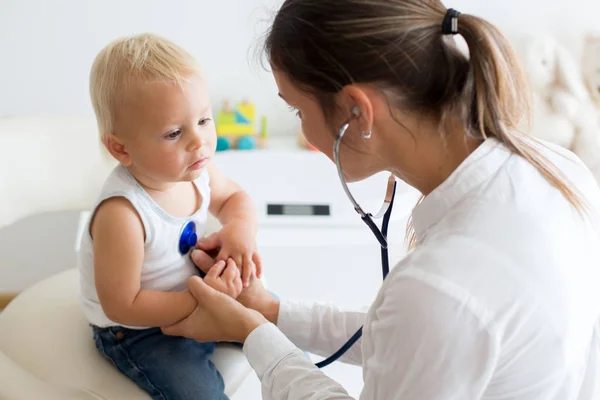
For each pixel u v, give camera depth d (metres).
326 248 1.72
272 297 1.08
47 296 1.19
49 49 1.83
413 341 0.64
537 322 0.65
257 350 0.88
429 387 0.65
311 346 1.03
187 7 1.83
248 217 1.16
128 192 0.97
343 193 1.76
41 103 1.90
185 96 0.93
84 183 1.58
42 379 1.01
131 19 1.83
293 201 1.72
